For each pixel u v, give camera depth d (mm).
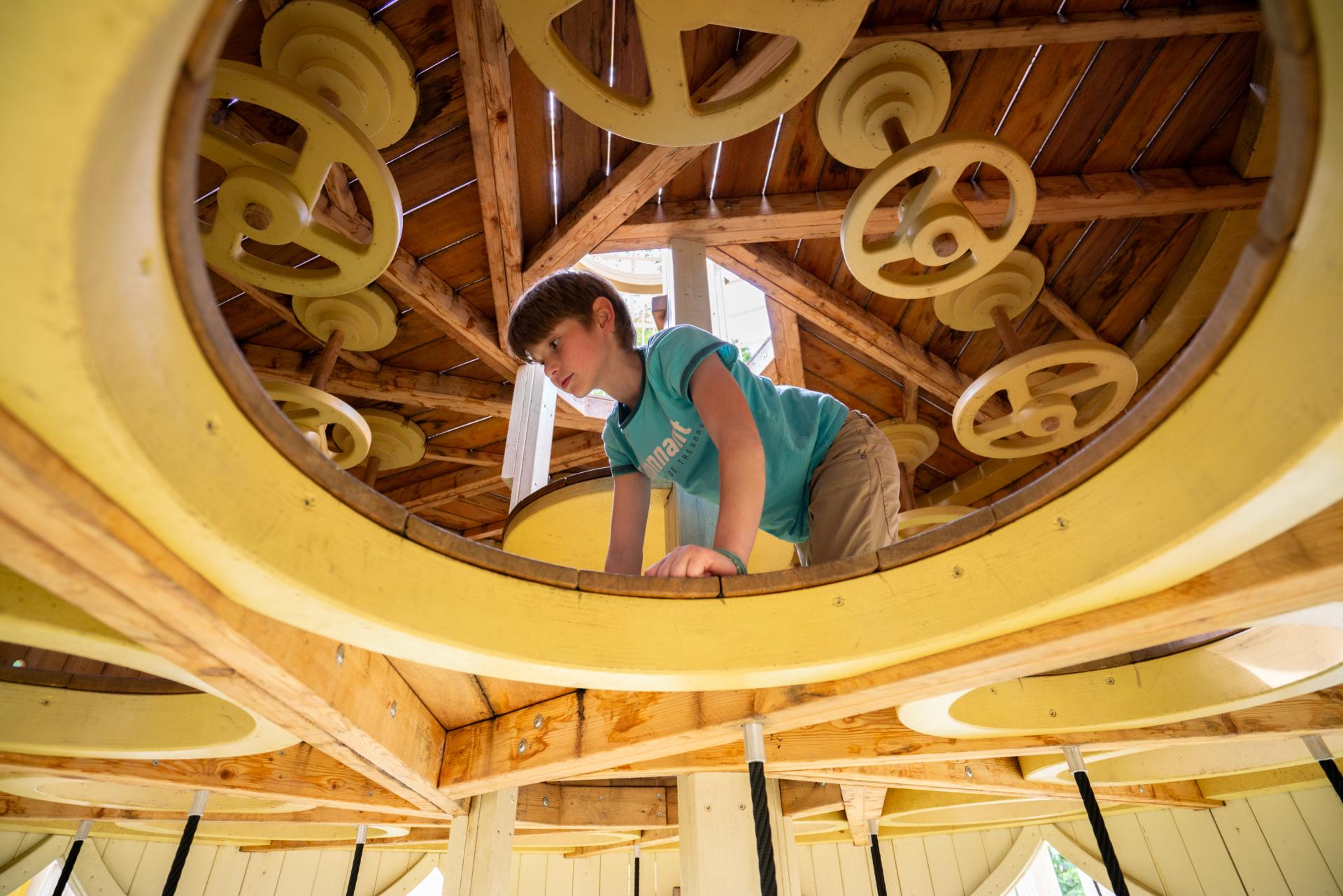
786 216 3629
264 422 790
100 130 380
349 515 940
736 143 3428
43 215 399
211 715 1887
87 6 347
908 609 1100
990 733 2094
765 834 1263
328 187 3277
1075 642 1023
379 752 1579
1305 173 550
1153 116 3475
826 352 4793
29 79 360
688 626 1149
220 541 745
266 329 4242
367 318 3758
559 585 1116
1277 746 3205
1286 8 466
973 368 4859
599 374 1515
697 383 1366
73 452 591
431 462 5539
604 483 2342
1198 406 792
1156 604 947
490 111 2936
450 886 2188
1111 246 4113
